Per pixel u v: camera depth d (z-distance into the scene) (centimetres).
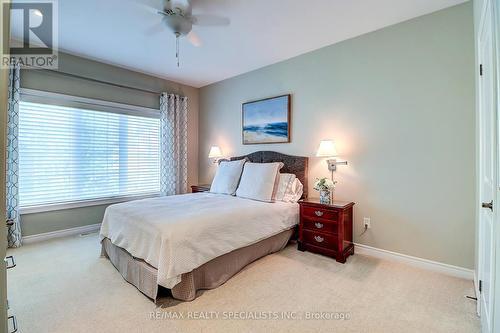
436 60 246
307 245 295
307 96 344
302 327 166
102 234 269
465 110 232
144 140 442
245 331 162
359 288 214
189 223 208
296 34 292
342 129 311
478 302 181
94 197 387
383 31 278
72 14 252
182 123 478
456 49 236
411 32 260
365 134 292
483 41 172
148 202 291
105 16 255
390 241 276
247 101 422
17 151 309
